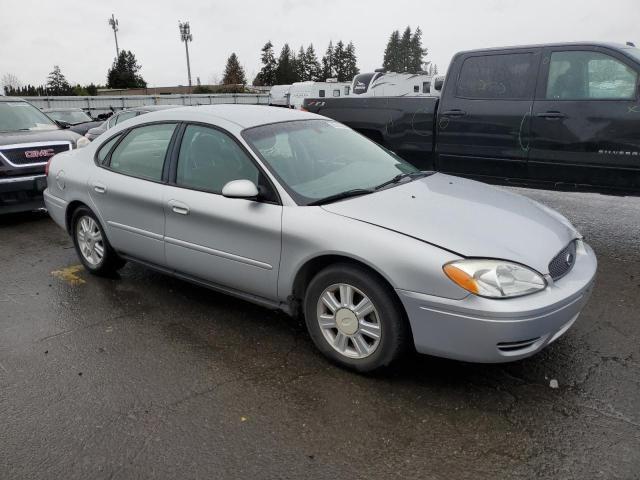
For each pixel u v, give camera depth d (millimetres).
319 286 3316
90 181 4723
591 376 3240
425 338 2988
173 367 3461
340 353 3338
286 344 3725
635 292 4492
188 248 3994
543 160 5770
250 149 3721
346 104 7148
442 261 2889
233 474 2512
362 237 3098
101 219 4688
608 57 5305
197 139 4051
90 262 5039
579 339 3701
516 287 2855
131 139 4555
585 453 2592
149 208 4199
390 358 3131
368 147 4465
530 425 2803
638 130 5160
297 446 2688
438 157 6562
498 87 5992
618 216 6934
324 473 2504
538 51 5715
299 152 3939
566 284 3070
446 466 2533
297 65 102125
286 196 3484
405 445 2678
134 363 3521
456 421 2850
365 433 2771
